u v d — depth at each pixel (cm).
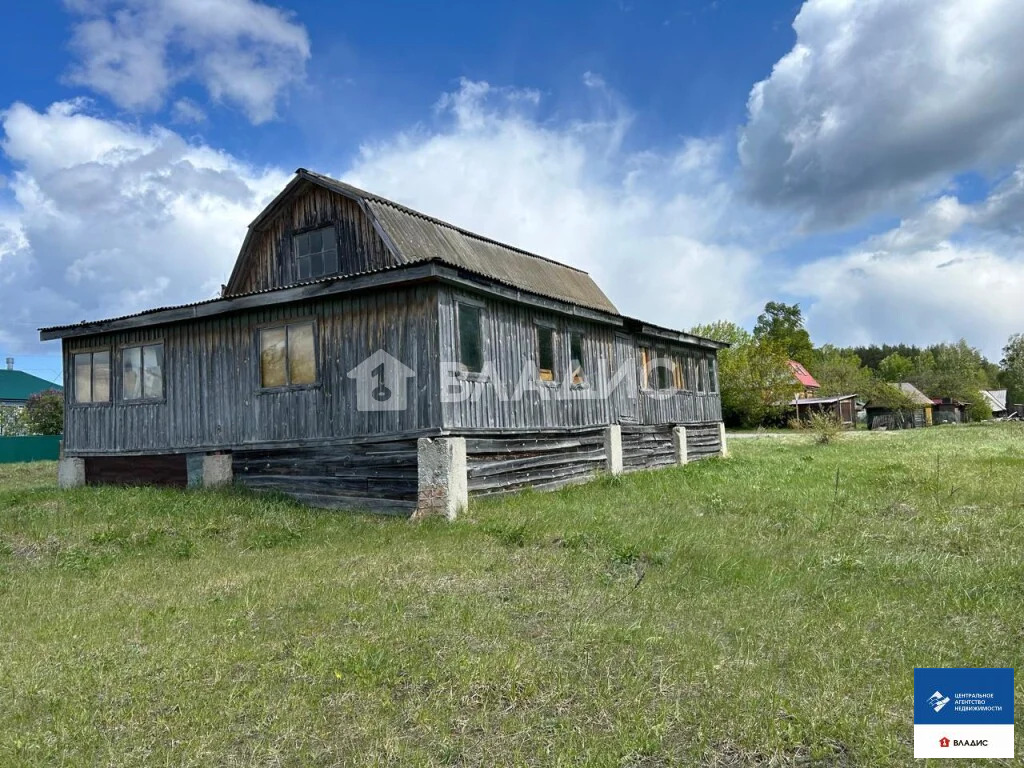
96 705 463
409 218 1545
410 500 1204
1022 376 9144
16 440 3027
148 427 1539
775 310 7988
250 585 750
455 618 602
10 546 1004
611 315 1720
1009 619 574
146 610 682
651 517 1056
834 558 772
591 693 452
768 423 5184
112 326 1527
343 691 467
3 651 587
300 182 1539
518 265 1880
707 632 564
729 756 379
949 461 1870
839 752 379
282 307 1363
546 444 1491
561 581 721
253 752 394
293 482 1348
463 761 380
